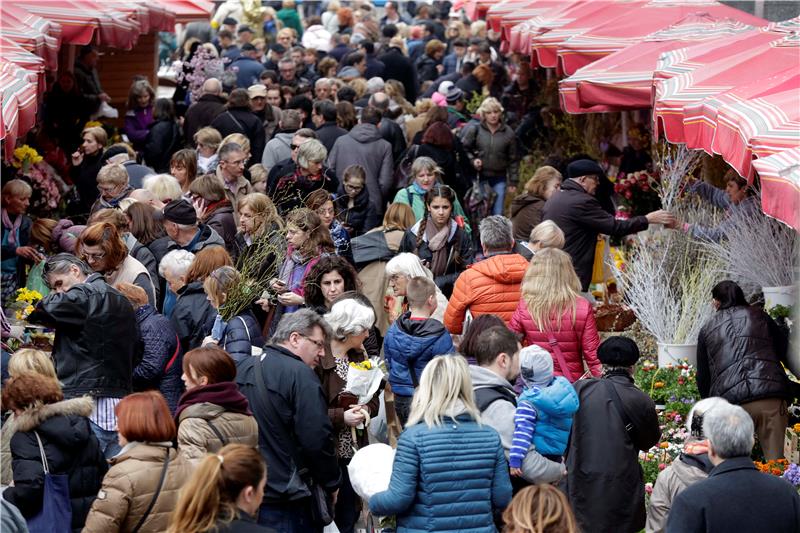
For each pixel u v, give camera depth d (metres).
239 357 18.30
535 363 16.12
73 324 17.33
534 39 35.91
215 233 23.61
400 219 26.23
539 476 15.27
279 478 15.41
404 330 18.80
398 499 13.80
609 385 16.88
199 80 44.81
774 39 24.09
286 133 35.09
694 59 24.50
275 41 66.38
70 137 38.12
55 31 31.03
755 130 16.78
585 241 26.73
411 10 77.50
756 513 13.18
